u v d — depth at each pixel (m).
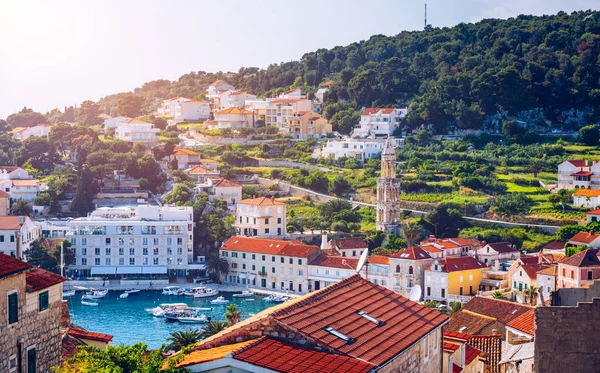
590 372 68.38
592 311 68.44
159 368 69.69
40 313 67.81
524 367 89.88
